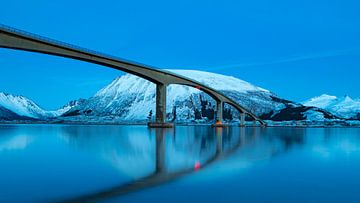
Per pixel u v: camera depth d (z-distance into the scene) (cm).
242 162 2394
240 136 6750
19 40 6569
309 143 4591
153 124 11888
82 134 7169
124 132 8412
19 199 1316
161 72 11369
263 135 7381
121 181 1667
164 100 11825
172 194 1391
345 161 2472
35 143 4328
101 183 1614
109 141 4797
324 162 2408
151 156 2803
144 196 1358
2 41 6238
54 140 4969
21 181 1669
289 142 4809
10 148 3556
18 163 2317
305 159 2602
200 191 1441
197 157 2730
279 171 1977
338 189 1480
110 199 1313
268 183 1609
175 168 2094
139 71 10288
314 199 1314
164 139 5419
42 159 2553
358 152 3212
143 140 5103
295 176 1809
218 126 16375
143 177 1780
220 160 2517
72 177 1781
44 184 1593
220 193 1408
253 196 1355
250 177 1778
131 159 2569
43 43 7088
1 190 1466
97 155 2850
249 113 19975
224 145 4144
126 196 1358
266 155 2908
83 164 2272
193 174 1867
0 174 1888
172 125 11881
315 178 1750
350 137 6619
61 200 1302
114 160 2505
